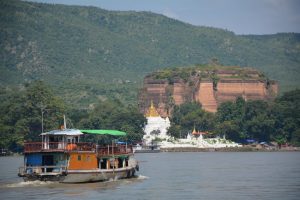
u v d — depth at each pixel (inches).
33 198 7701.8
